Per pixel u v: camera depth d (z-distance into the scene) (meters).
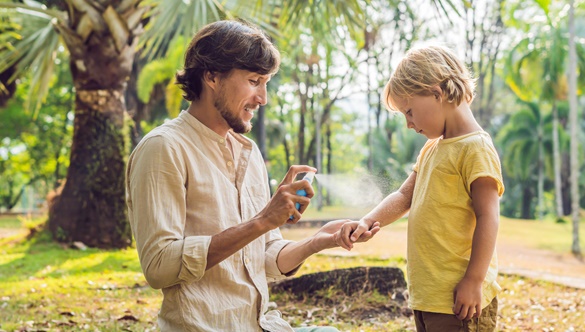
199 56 2.26
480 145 2.58
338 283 5.61
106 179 9.98
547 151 30.94
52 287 6.61
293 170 2.21
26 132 28.34
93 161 9.99
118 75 10.03
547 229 16.55
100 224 9.91
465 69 2.72
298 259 2.53
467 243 2.62
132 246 9.97
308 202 2.11
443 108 2.66
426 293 2.63
